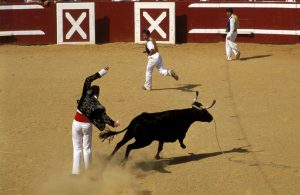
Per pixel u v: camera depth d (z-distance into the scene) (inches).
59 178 532.1
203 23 1332.4
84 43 1336.1
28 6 1334.9
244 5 1307.8
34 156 593.0
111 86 910.4
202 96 843.4
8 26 1338.6
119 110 767.1
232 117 737.0
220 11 1321.4
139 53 1216.8
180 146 629.0
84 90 526.0
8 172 546.0
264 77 968.3
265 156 592.1
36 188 508.1
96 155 597.0
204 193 497.7
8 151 606.9
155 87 903.1
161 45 1306.6
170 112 565.6
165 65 1075.3
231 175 540.1
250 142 638.5
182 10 1336.1
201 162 578.6
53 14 1336.1
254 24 1309.1
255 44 1300.4
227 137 657.6
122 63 1104.2
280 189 504.4
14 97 846.5
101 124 518.0
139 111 761.6
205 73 1002.7
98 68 1056.2
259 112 759.1
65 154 601.0
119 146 555.2
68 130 684.7
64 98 839.1
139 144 554.6
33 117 740.7
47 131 681.0
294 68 1043.3
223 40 1327.5
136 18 1332.4
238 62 1104.2
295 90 879.1
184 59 1139.9
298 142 636.1
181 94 855.1
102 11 1344.7
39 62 1128.8
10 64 1110.4
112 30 1353.3
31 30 1342.3
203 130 684.7
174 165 572.4
